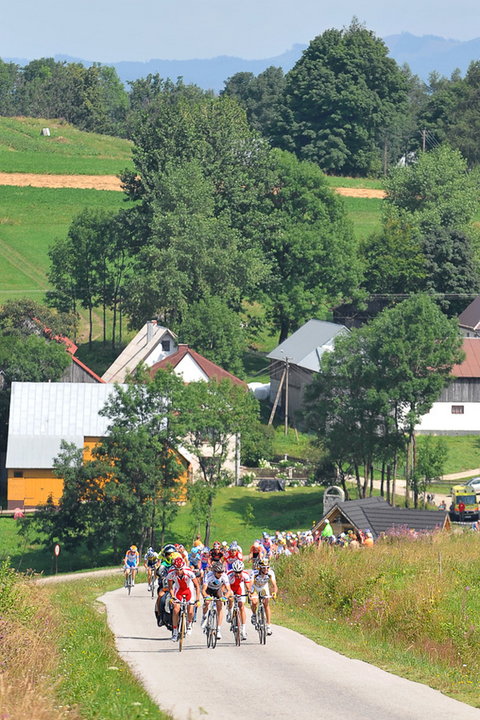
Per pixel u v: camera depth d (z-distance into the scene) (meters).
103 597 141.88
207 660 78.81
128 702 61.28
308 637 93.62
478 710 60.94
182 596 86.56
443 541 165.12
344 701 62.78
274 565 140.88
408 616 96.25
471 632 90.25
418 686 68.50
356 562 130.50
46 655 75.12
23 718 53.53
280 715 58.81
